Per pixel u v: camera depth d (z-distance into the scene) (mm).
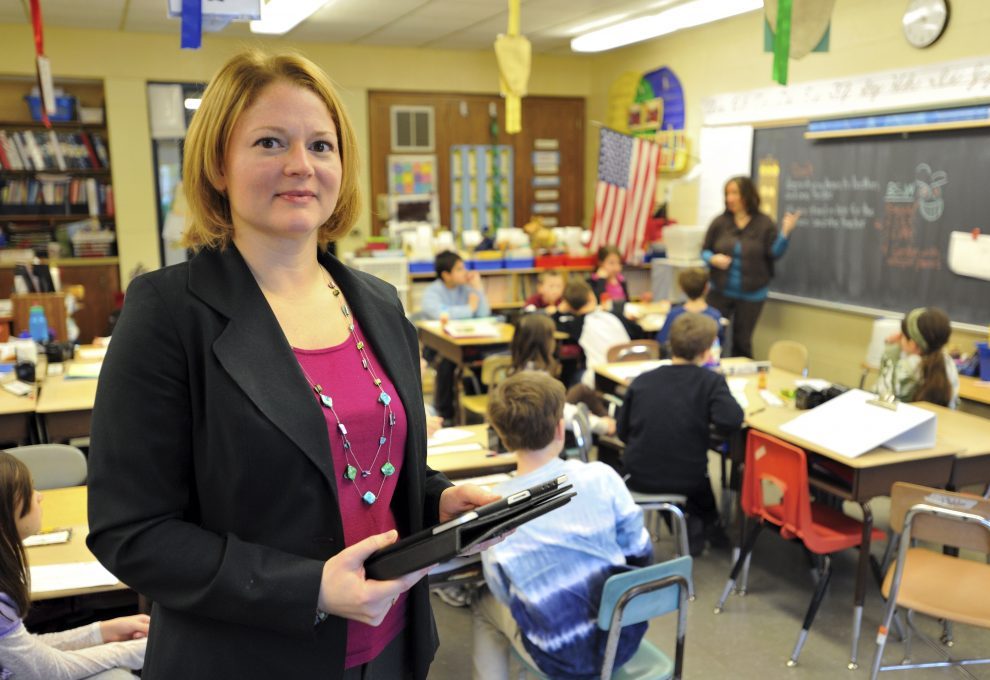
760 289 5902
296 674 783
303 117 784
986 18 4426
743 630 2869
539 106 8508
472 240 7055
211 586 700
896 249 5137
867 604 3039
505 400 2004
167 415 746
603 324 4695
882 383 3666
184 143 819
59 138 7031
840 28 5379
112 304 7277
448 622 2934
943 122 4684
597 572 1861
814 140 5699
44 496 2387
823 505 3047
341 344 846
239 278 800
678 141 7152
